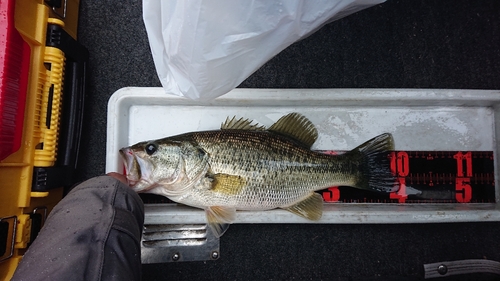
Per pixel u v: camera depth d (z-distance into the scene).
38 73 0.37
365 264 0.47
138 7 0.49
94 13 0.48
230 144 0.39
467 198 0.46
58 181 0.39
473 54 0.49
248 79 0.48
